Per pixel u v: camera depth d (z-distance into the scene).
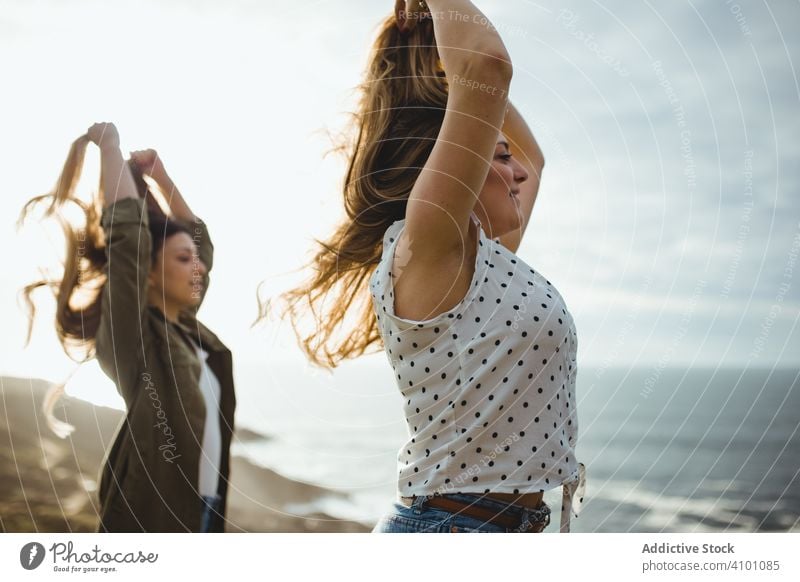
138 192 2.59
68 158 2.56
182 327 2.47
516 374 1.12
